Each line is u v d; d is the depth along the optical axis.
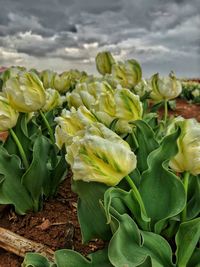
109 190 0.23
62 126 0.27
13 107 0.35
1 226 0.39
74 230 0.35
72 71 0.71
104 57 0.59
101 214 0.26
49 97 0.46
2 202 0.37
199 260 0.25
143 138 0.29
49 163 0.43
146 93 0.45
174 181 0.25
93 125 0.23
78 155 0.22
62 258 0.25
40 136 0.39
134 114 0.29
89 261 0.25
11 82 0.35
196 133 0.24
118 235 0.23
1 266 0.34
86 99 0.35
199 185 0.27
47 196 0.41
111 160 0.22
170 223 0.27
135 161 0.23
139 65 0.48
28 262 0.27
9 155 0.38
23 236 0.36
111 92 0.31
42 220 0.38
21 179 0.38
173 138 0.25
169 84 0.44
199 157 0.24
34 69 0.66
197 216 0.27
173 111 1.22
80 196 0.26
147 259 0.22
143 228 0.25
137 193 0.24
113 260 0.22
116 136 0.23
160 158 0.26
